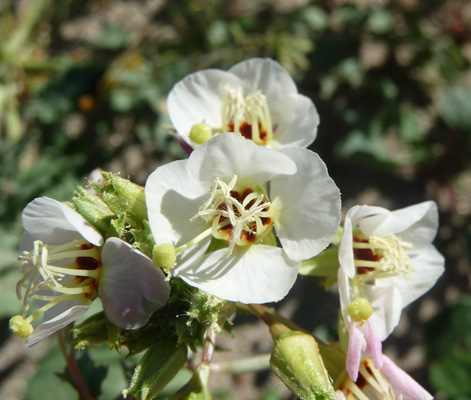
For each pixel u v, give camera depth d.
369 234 0.05
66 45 0.11
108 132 0.10
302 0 0.11
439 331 0.09
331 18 0.11
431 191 0.10
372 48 0.10
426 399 0.05
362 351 0.05
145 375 0.05
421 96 0.10
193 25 0.11
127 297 0.05
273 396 0.09
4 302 0.09
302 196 0.05
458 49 0.10
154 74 0.10
